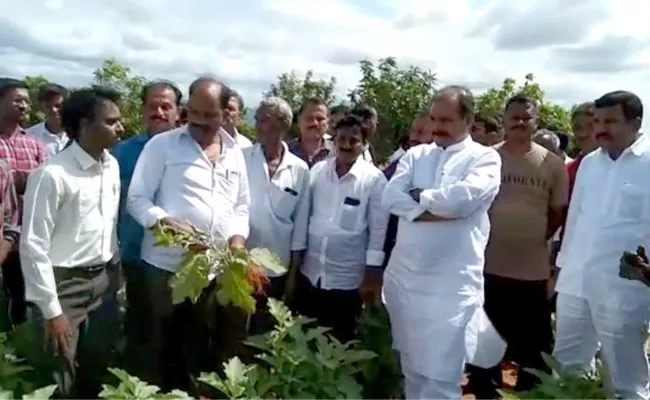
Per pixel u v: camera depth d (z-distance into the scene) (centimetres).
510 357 529
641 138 434
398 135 1159
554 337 554
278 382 381
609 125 430
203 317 435
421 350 434
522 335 523
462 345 434
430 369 432
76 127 392
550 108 1270
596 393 410
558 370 422
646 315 430
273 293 491
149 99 507
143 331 447
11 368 371
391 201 440
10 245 439
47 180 380
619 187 432
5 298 445
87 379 418
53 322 384
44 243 381
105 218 408
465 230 429
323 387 382
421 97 1215
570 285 453
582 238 448
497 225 512
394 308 446
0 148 511
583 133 609
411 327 437
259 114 486
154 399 343
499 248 513
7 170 441
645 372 440
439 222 426
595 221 441
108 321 421
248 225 457
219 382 369
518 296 515
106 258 411
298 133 623
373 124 549
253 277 390
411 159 453
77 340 402
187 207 421
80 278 399
